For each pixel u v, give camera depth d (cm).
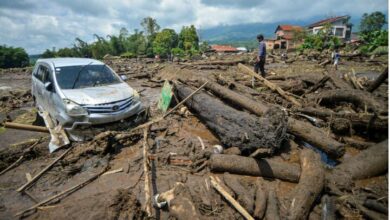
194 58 3556
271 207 367
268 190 413
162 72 1628
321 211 372
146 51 6031
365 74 1464
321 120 694
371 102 674
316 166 439
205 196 398
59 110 602
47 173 479
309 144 583
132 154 545
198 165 497
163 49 5406
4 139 644
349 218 360
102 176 467
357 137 624
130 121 660
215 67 1853
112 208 353
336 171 465
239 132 505
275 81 1119
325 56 2645
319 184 404
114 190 398
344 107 756
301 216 352
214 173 474
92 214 342
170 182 442
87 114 578
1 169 499
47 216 349
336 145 513
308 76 1046
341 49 3409
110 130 618
